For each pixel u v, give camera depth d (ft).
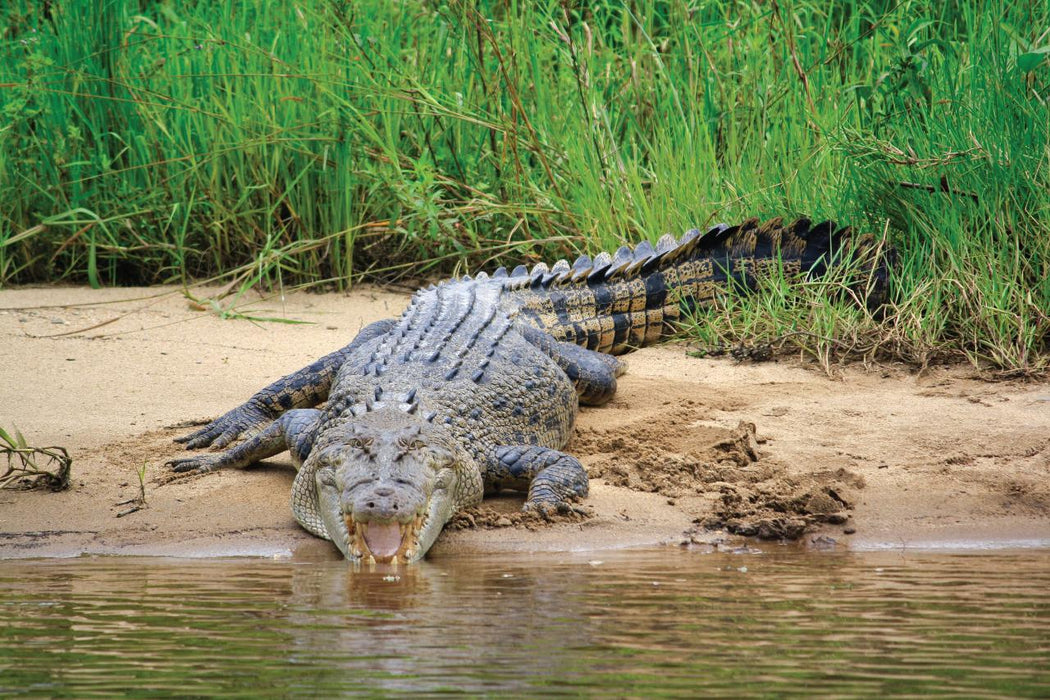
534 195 99.71
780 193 93.81
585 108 97.55
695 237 87.20
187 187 102.27
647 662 34.47
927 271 81.35
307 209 100.63
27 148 102.17
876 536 55.16
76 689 32.35
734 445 63.93
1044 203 78.33
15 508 58.90
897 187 85.76
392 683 32.45
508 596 43.52
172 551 53.88
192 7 109.81
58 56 103.60
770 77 100.99
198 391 76.69
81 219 101.81
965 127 84.48
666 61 106.93
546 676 33.09
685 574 47.52
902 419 67.92
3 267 102.17
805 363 78.64
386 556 50.88
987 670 33.58
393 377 64.85
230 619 40.06
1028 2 90.84
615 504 59.06
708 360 81.00
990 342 76.13
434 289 81.61
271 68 99.71
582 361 72.64
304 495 57.11
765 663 34.32
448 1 100.12
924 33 100.99
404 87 99.96
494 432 63.21
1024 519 56.95
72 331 88.38
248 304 96.63
